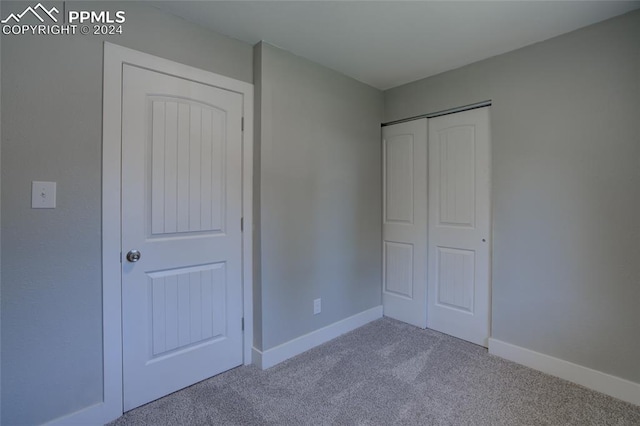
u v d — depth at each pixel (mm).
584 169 1933
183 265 1906
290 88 2285
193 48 1899
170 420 1641
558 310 2045
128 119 1675
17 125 1362
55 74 1450
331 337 2619
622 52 1797
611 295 1849
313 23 1905
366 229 2947
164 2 1699
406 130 2924
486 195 2451
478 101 2422
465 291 2582
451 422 1622
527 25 1917
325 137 2547
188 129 1896
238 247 2146
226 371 2109
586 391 1889
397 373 2094
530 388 1921
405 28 1962
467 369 2141
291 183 2311
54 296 1475
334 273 2648
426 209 2801
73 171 1508
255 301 2193
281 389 1914
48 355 1467
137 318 1736
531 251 2156
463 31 1988
